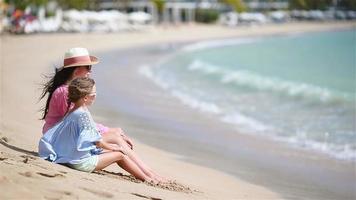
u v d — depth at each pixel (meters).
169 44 96.50
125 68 48.59
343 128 22.58
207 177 13.41
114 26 113.75
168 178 12.02
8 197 6.72
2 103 20.22
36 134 13.92
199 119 23.89
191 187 11.12
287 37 128.50
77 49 10.47
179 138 19.22
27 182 7.50
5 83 27.92
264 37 129.12
